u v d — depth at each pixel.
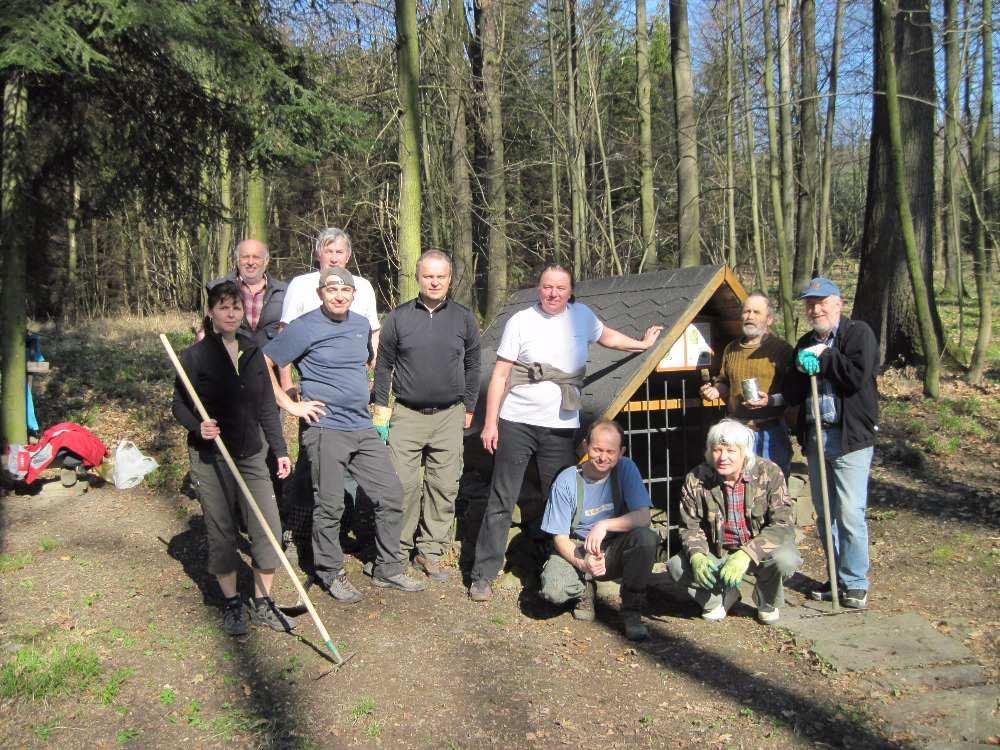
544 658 4.21
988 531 6.09
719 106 14.96
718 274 5.20
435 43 13.62
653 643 4.42
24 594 4.94
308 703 3.74
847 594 4.83
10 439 7.01
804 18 13.91
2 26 6.09
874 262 11.16
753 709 3.74
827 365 4.59
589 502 4.60
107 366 12.05
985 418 9.03
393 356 5.12
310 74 9.19
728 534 4.52
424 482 5.30
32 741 3.43
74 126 8.02
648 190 14.38
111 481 7.21
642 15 14.00
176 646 4.27
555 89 14.69
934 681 3.96
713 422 5.86
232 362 4.26
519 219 18.11
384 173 13.50
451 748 3.41
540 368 4.80
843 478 4.71
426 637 4.42
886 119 10.81
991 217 12.20
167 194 8.93
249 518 4.37
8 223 6.99
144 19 6.59
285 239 23.67
